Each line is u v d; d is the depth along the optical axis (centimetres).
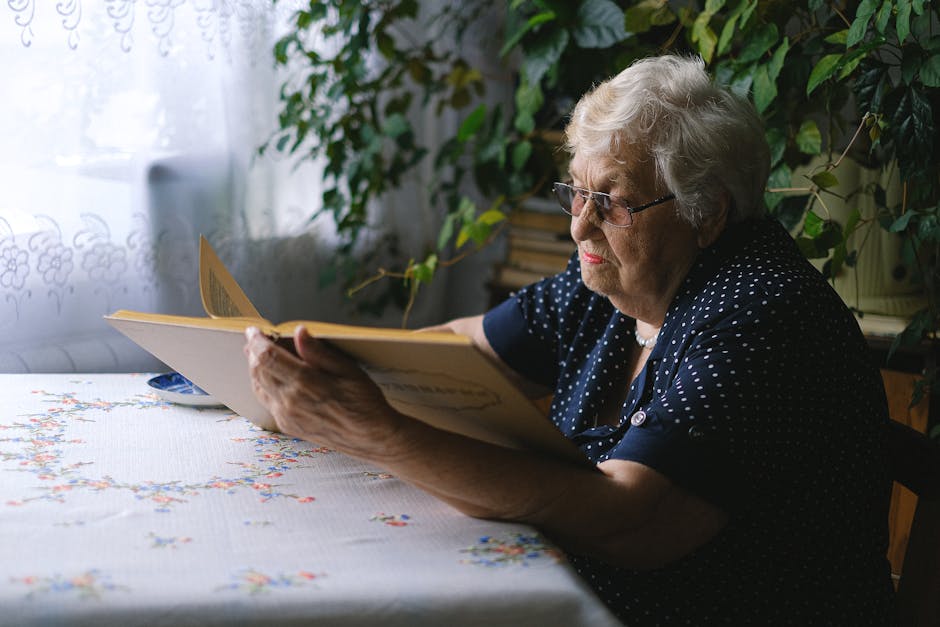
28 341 155
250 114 185
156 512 84
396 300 226
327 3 192
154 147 169
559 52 173
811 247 146
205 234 180
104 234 163
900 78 138
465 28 219
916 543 108
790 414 94
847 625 103
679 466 87
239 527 82
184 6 170
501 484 83
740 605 99
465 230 186
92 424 109
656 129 104
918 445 108
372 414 80
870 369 107
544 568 77
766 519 98
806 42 154
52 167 155
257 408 104
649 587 99
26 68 149
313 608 69
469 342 71
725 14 166
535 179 204
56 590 68
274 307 198
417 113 226
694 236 110
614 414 120
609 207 108
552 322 136
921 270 145
